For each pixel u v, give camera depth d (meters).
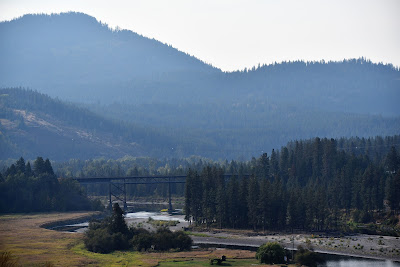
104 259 192.50
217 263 185.00
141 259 195.00
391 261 194.38
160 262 189.88
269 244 193.75
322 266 185.00
